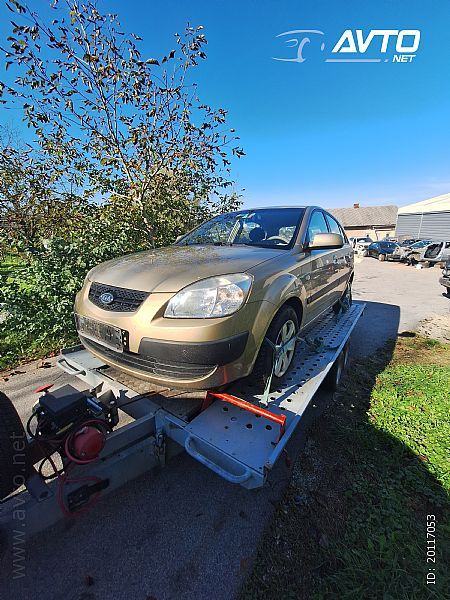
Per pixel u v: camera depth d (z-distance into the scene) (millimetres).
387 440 2449
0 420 1385
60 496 1363
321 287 3074
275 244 2727
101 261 4215
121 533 1675
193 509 1828
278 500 1906
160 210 5426
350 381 3479
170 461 2182
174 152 5254
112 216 5121
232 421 1744
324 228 3562
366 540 1666
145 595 1398
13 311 3838
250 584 1451
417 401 3031
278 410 1893
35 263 3930
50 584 1430
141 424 1740
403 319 6355
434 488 2027
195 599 1389
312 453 2316
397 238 28406
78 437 1383
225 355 1704
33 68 4188
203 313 1707
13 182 4883
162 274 1935
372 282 11859
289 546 1632
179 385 1732
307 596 1409
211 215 6617
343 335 3369
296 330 2502
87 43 4453
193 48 4758
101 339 1993
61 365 2518
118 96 4746
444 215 24656
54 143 4715
